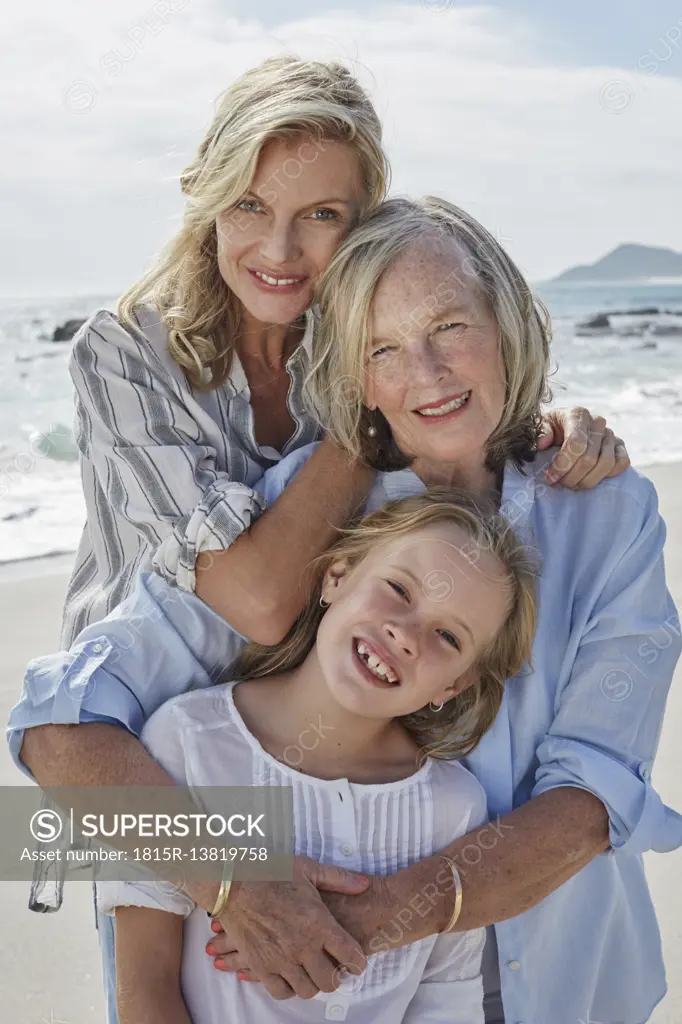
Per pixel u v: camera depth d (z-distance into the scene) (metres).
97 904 2.12
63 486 8.52
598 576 2.12
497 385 2.10
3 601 5.40
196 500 2.23
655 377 16.67
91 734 1.96
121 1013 1.90
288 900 1.80
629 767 2.07
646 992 2.26
